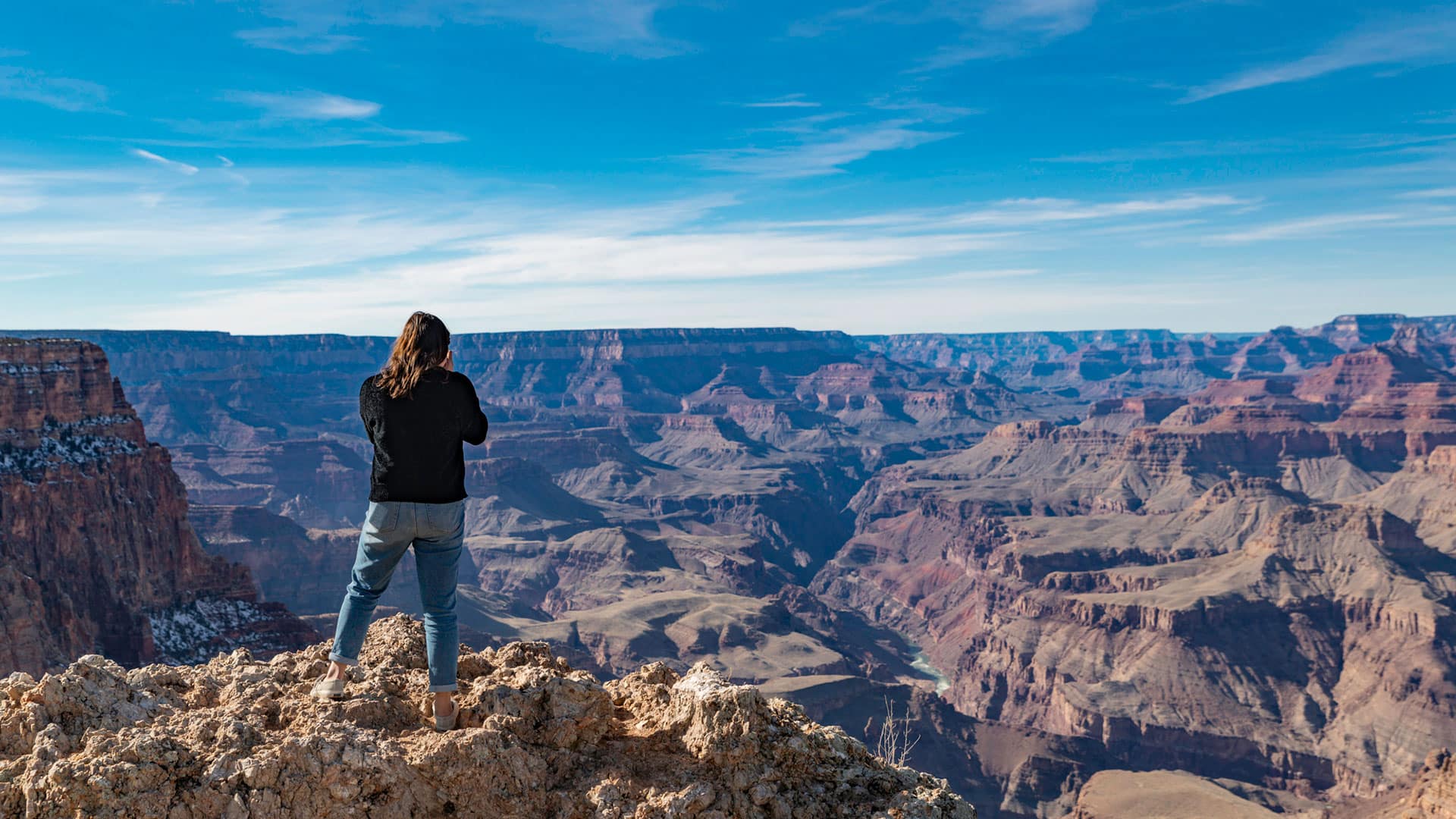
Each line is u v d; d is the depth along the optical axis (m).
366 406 9.06
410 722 9.37
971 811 8.80
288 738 8.14
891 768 9.18
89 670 9.07
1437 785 70.75
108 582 75.88
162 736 7.89
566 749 9.05
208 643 79.94
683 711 9.48
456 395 9.16
